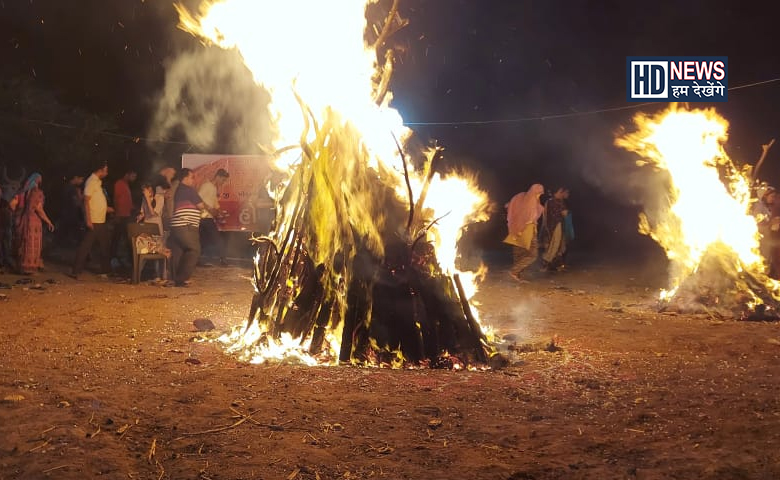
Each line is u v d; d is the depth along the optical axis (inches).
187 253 536.4
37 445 190.7
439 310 287.4
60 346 309.1
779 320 398.9
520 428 208.1
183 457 187.2
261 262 322.7
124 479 173.5
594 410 225.8
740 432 203.9
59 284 523.5
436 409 224.2
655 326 378.6
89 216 565.0
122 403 226.4
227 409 222.2
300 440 198.2
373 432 205.3
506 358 284.4
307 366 278.1
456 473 177.5
